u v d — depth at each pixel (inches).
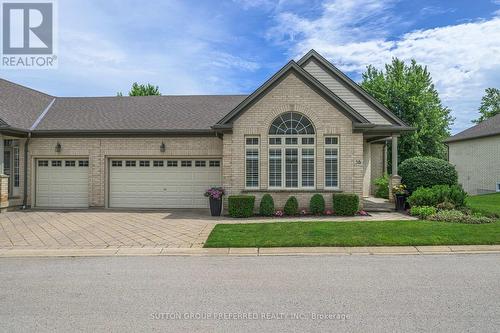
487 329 157.2
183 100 760.3
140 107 723.4
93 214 547.5
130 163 639.1
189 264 275.9
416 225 404.5
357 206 511.2
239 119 538.0
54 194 641.0
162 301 194.4
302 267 264.8
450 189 518.0
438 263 275.1
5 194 577.3
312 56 659.4
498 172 953.5
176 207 634.2
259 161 536.1
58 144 629.0
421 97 1339.8
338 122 533.6
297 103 534.3
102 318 172.1
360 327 160.1
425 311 177.5
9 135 602.5
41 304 191.0
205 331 157.8
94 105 739.4
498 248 321.4
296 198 529.7
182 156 632.4
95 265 274.7
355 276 239.9
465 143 1104.2
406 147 1341.0
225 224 434.0
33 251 321.1
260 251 318.0
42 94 787.4
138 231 405.1
